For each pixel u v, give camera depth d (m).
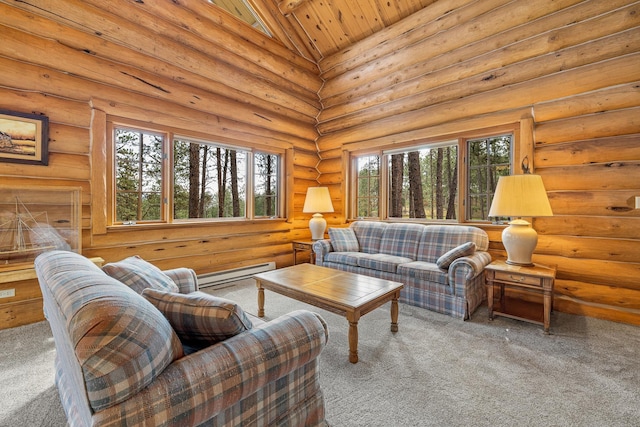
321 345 1.24
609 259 2.70
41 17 2.57
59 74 2.70
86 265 1.24
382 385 1.72
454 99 3.62
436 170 4.22
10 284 2.46
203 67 3.59
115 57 2.98
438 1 3.57
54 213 2.71
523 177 2.52
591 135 2.77
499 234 3.36
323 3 4.13
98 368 0.72
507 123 3.26
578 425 1.41
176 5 3.28
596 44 2.70
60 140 2.73
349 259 3.66
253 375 0.99
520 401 1.58
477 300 2.95
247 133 4.23
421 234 3.68
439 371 1.86
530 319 2.56
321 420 1.31
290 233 4.89
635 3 2.53
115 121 3.05
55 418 1.45
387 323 2.62
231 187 4.25
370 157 4.72
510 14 3.10
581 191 2.82
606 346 2.18
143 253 3.29
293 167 4.88
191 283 2.20
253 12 4.16
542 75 3.00
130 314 0.82
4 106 2.46
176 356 0.93
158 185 3.46
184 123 3.55
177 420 0.81
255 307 3.08
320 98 5.06
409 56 3.88
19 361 1.95
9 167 2.50
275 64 4.29
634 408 1.52
